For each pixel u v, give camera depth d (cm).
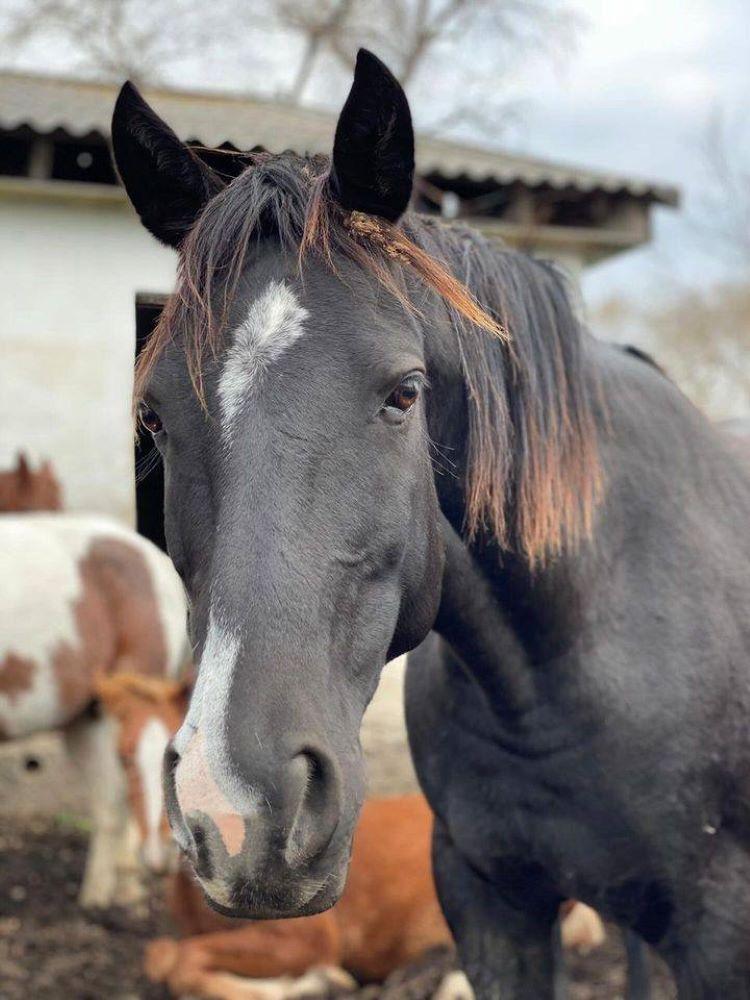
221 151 166
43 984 360
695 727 176
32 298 707
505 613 175
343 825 123
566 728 176
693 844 177
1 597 438
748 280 1285
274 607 121
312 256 137
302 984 342
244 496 125
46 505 592
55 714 441
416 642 150
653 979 354
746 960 176
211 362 132
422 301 155
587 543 176
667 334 1472
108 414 720
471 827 190
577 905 351
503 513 164
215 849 114
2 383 702
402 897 348
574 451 174
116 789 437
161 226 155
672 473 190
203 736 117
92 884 430
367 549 132
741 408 1320
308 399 129
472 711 186
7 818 516
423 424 145
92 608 459
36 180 693
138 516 194
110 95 877
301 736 117
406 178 142
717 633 180
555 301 180
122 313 722
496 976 199
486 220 800
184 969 339
